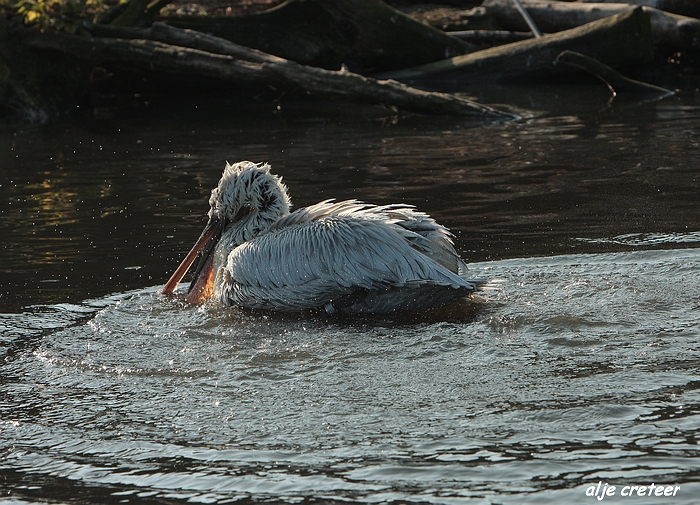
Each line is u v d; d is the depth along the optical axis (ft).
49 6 79.56
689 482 18.40
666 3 91.50
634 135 60.34
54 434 22.71
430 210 44.16
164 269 36.76
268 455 20.79
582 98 78.07
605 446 20.11
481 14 97.66
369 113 76.38
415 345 27.45
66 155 61.21
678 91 79.41
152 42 75.61
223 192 35.63
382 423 22.02
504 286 32.53
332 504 18.47
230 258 32.94
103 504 19.13
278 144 62.85
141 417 23.36
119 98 88.79
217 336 29.40
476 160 55.16
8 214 45.93
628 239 37.86
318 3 87.61
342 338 28.55
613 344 26.40
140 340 29.14
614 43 83.76
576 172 50.78
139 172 55.01
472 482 18.94
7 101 78.38
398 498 18.52
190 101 86.28
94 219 44.45
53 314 31.83
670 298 30.19
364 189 48.62
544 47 84.99
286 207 35.83
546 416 21.79
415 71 88.89
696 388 22.88
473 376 24.62
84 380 25.99
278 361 26.66
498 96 80.48
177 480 19.97
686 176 48.55
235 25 87.45
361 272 30.83
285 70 72.84
